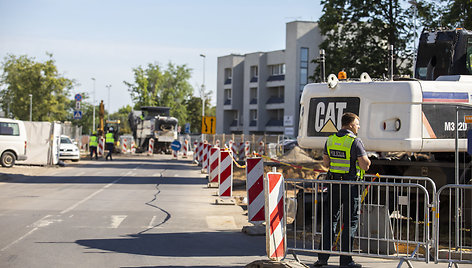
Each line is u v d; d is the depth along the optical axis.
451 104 10.84
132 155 51.94
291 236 11.03
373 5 37.12
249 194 11.88
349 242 8.61
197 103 106.94
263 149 41.62
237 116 88.50
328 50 38.25
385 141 10.80
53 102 75.19
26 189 19.09
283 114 79.00
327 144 8.93
